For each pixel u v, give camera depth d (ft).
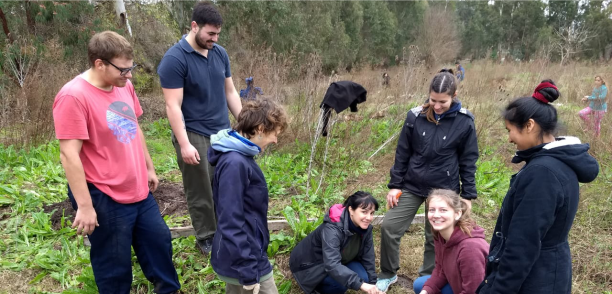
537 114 5.41
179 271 10.22
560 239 5.57
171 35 48.88
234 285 7.18
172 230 11.91
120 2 40.60
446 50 105.40
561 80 32.73
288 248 11.59
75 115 6.97
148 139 24.68
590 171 5.36
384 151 21.42
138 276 9.98
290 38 70.08
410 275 10.84
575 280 10.48
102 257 7.95
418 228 13.19
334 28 85.15
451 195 7.79
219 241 6.59
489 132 23.72
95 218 7.38
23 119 20.98
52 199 14.55
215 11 9.05
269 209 14.34
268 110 6.64
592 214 13.74
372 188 16.75
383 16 107.45
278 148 20.57
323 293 9.68
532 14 132.98
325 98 15.53
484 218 14.37
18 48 28.19
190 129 9.82
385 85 29.30
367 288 8.57
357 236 9.37
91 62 7.18
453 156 9.04
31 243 11.71
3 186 14.38
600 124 23.04
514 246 5.36
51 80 24.21
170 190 15.58
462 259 7.64
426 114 9.04
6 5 31.68
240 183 6.44
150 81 41.29
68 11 34.09
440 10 117.60
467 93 25.59
